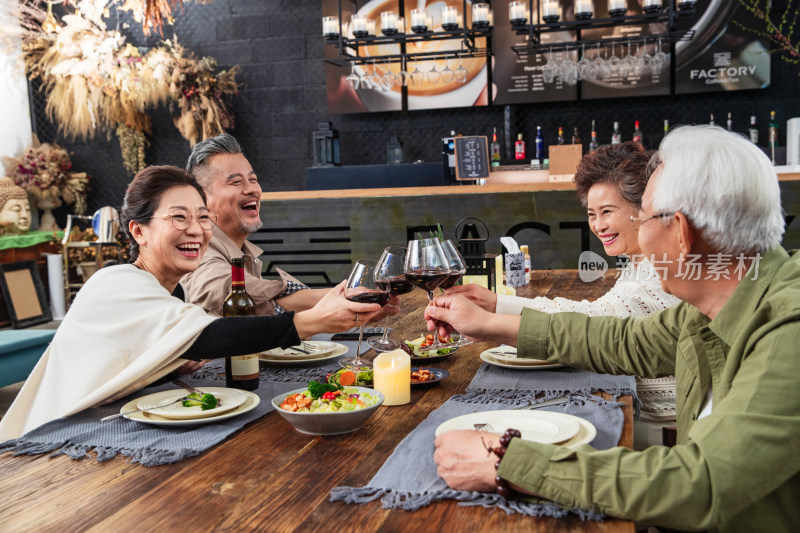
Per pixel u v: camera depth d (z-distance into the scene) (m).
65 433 1.29
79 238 7.55
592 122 6.91
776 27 6.44
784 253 1.05
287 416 1.23
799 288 0.97
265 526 0.90
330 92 7.44
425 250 1.53
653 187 1.06
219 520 0.92
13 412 1.58
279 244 5.52
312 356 1.79
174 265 1.73
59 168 7.93
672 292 1.11
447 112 7.43
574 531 0.87
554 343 1.50
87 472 1.11
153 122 8.06
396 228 5.32
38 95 8.27
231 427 1.29
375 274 1.54
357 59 6.41
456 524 0.90
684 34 5.88
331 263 5.45
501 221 5.15
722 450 0.88
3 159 7.73
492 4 6.95
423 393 1.52
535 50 6.11
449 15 5.99
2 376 3.89
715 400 1.06
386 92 7.30
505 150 7.19
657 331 1.41
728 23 6.48
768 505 0.95
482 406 1.39
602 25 5.68
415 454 1.13
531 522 0.90
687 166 1.01
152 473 1.09
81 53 7.50
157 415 1.33
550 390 1.48
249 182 2.38
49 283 7.38
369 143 7.65
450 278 1.60
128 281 1.57
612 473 0.91
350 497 0.97
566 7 6.75
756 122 6.72
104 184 8.30
